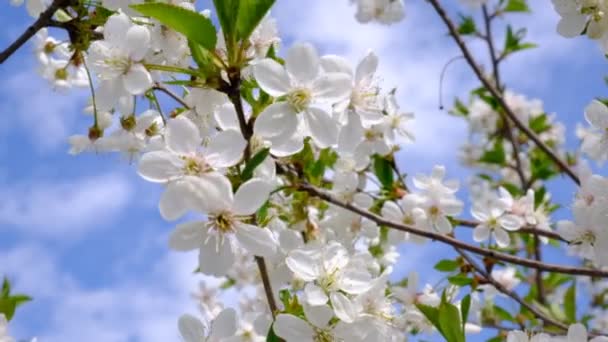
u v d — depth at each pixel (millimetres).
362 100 317
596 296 930
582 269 397
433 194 469
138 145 403
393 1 558
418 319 446
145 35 318
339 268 306
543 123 806
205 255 282
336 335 296
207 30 279
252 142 303
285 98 299
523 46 644
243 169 292
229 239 282
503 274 556
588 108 376
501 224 468
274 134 292
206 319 350
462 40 533
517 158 705
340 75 298
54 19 356
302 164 413
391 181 478
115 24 319
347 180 463
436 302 447
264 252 282
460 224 486
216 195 276
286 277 349
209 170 280
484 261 466
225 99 326
